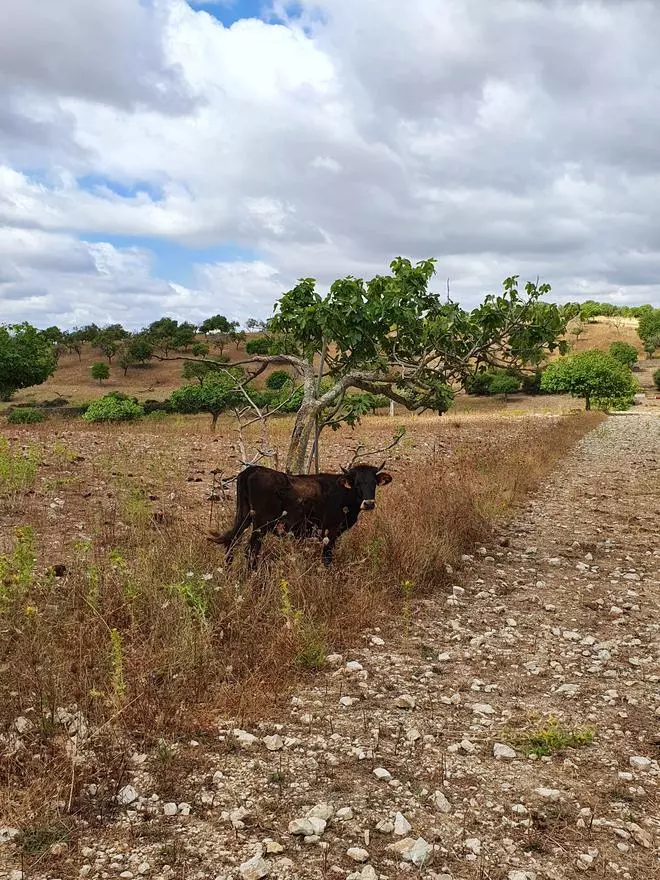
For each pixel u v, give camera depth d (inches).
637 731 210.2
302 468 376.2
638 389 3476.9
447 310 356.5
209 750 185.0
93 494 486.9
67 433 917.2
